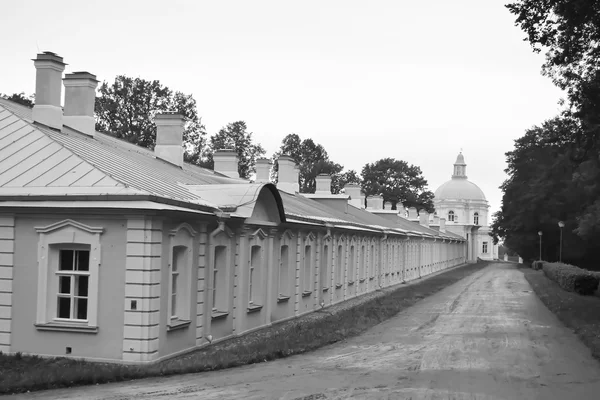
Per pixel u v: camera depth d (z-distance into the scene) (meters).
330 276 36.72
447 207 168.12
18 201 16.98
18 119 19.94
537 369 17.09
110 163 19.34
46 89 20.78
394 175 125.75
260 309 24.97
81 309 17.22
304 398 13.04
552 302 37.69
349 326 26.02
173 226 17.62
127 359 16.45
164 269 17.19
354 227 40.56
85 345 16.78
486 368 17.11
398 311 33.72
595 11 22.61
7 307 17.30
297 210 32.62
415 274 69.88
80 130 23.22
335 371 16.30
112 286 16.67
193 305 19.00
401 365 17.41
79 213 16.86
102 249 16.78
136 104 72.88
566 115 29.25
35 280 17.20
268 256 25.67
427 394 13.66
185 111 75.94
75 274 17.12
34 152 18.53
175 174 24.06
